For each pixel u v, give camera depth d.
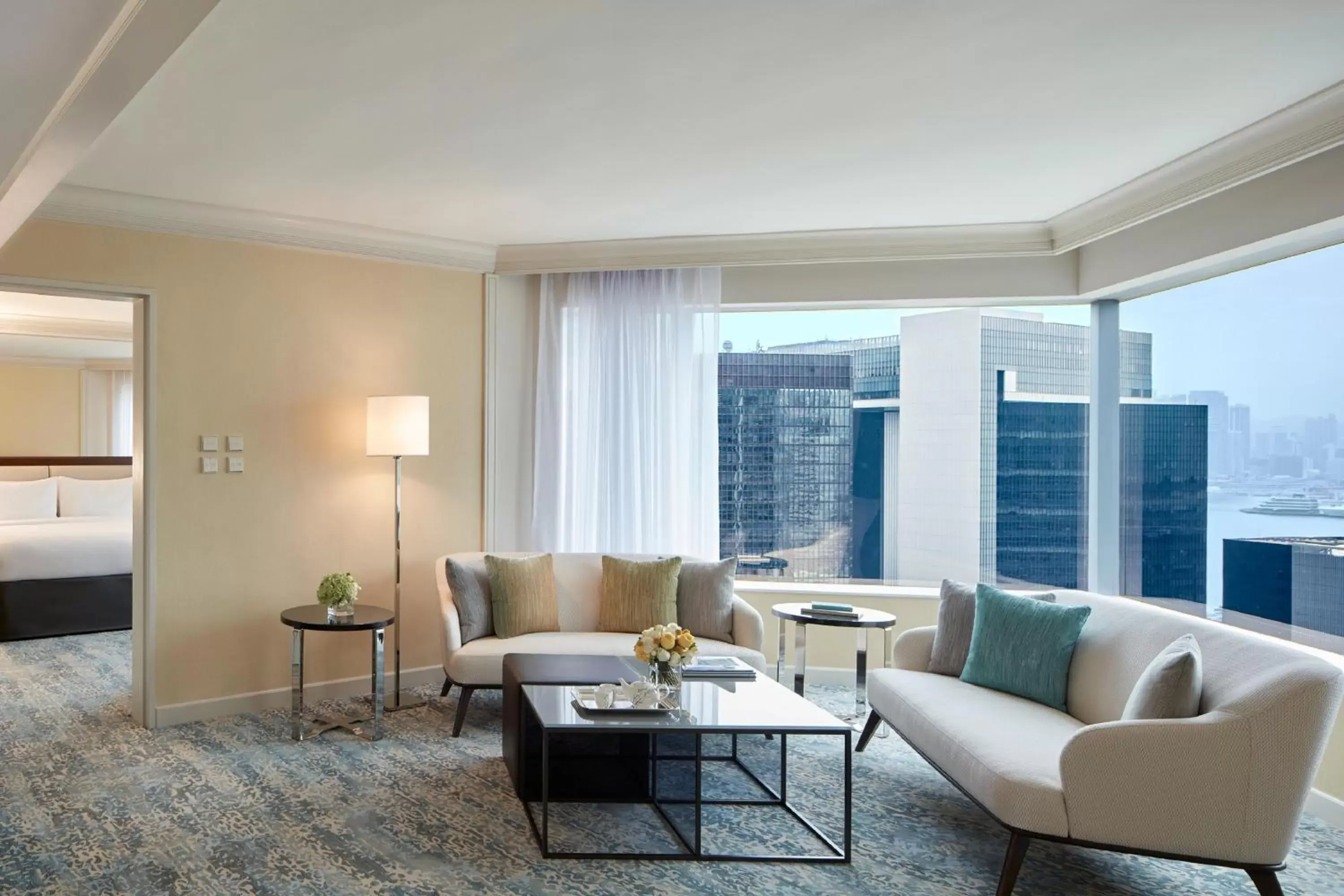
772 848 3.23
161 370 4.50
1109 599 3.87
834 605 4.76
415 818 3.42
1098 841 2.72
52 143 2.72
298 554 4.93
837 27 2.66
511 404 5.71
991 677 3.81
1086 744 2.71
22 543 6.70
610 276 5.60
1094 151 3.76
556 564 5.10
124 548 7.14
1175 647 3.03
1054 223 4.86
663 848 3.21
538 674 3.79
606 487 5.57
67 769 3.91
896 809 3.60
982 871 3.08
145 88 3.09
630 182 4.20
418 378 5.30
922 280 5.34
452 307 5.43
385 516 5.22
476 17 2.59
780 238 5.20
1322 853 3.26
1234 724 2.68
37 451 10.35
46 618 6.74
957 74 2.99
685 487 5.55
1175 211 4.38
